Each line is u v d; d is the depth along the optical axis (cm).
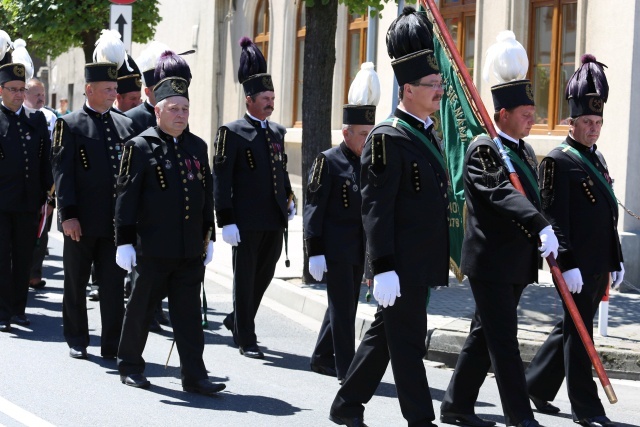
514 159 1143
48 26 3059
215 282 2295
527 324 1672
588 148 1230
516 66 1163
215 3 3981
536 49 2341
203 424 1158
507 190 1073
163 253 1273
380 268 1025
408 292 1044
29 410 1183
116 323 1460
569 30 2253
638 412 1294
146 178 1283
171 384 1344
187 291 1301
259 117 1579
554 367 1247
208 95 4047
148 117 1703
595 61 1237
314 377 1435
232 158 1541
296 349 1630
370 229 1032
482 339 1170
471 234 1129
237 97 3828
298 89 3453
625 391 1405
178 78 1298
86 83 1470
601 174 1222
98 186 1442
